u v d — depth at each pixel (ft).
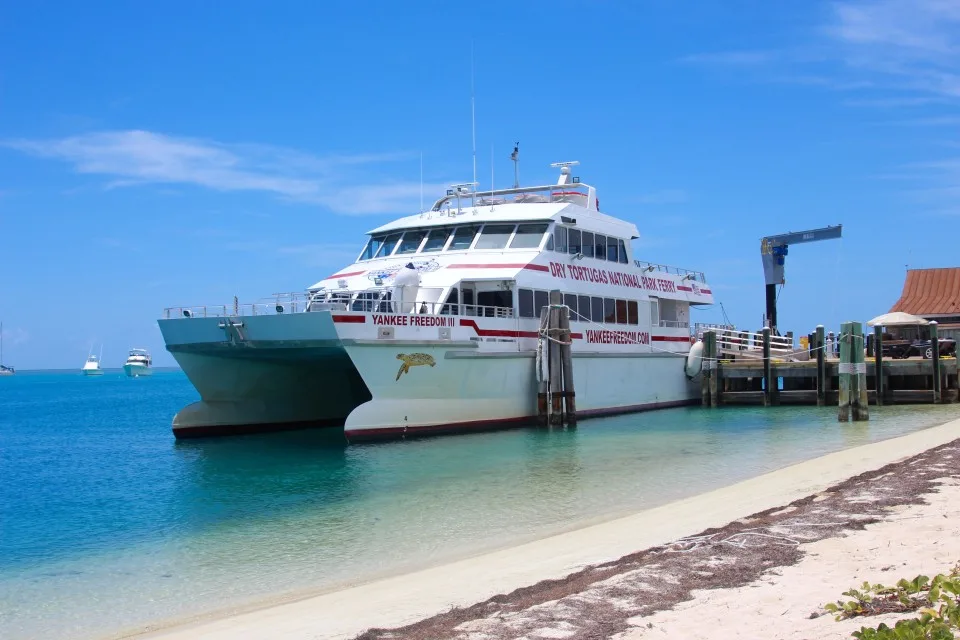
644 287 102.78
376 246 92.99
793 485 46.75
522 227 86.63
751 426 85.76
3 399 241.55
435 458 65.16
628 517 41.63
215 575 35.47
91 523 47.47
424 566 35.22
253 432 85.61
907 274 165.37
